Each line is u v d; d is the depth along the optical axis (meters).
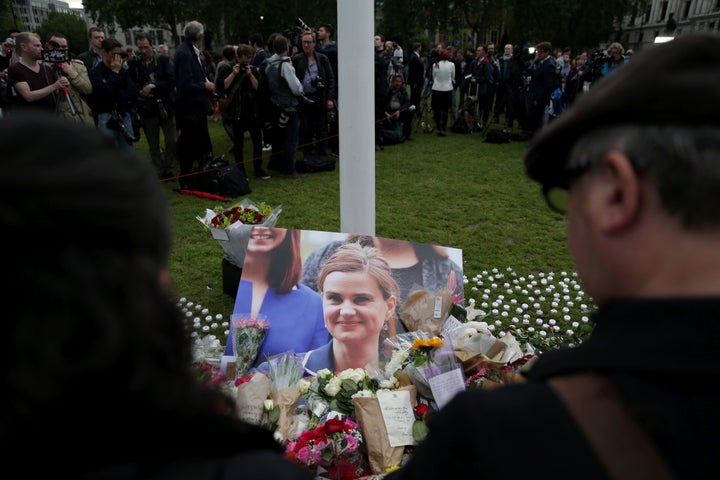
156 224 0.46
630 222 0.47
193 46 5.20
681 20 43.47
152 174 0.48
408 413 1.88
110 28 36.31
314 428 1.87
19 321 0.37
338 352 2.46
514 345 2.20
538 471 0.43
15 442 0.39
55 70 4.49
